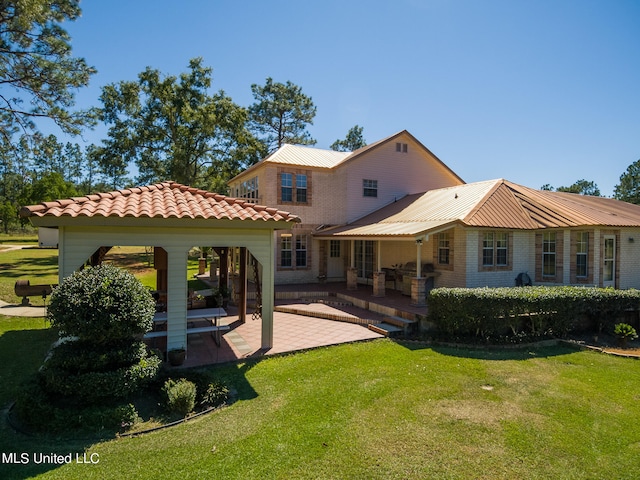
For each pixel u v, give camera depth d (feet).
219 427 18.40
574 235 49.01
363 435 17.72
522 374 26.68
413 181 74.95
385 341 35.22
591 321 38.86
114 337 19.76
